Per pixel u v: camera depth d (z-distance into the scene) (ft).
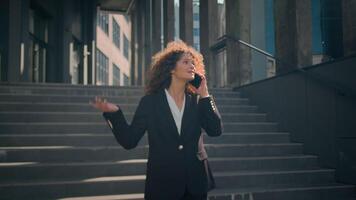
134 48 83.82
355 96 18.13
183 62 7.15
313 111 21.99
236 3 36.24
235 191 17.01
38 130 21.15
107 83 119.03
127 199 15.60
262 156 21.76
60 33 53.36
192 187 6.65
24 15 41.78
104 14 112.37
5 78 38.06
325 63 20.77
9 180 16.70
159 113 6.98
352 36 20.18
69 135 20.33
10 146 19.54
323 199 17.98
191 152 6.85
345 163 19.39
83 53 67.10
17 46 39.34
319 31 58.75
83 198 15.65
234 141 23.18
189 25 47.03
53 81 52.03
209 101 7.25
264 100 27.37
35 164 17.35
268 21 62.59
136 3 79.10
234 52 36.14
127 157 19.51
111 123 6.78
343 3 20.84
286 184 18.99
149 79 7.39
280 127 25.29
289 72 24.38
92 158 19.11
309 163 21.30
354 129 18.71
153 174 6.71
